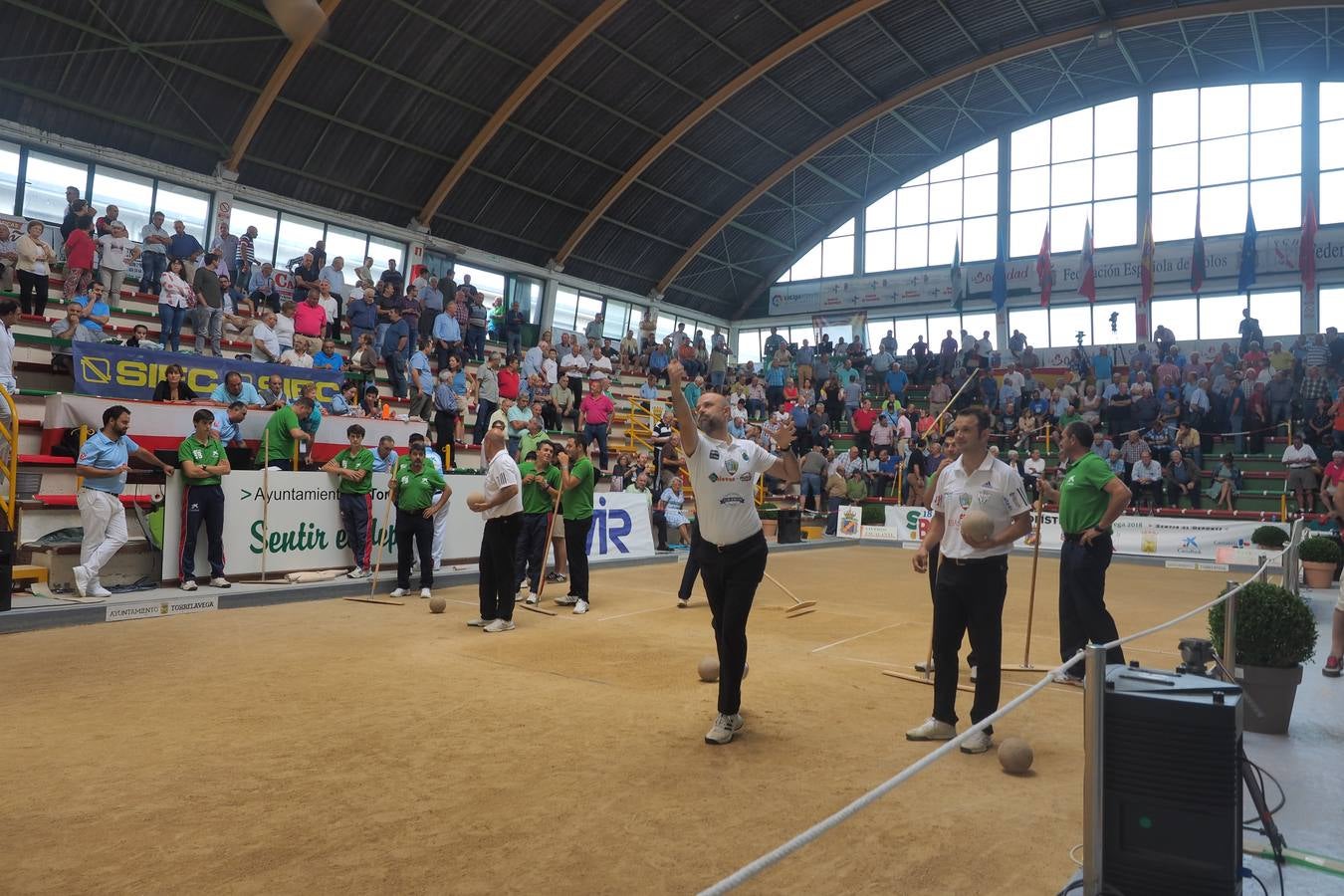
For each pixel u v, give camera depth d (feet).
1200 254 86.28
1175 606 34.60
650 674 20.34
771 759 14.19
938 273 107.24
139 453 28.60
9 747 14.10
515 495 25.72
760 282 119.65
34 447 34.78
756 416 81.97
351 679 19.20
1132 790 8.99
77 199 49.11
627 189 93.40
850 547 64.85
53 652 21.33
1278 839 10.15
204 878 9.64
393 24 64.64
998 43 88.22
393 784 12.73
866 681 20.17
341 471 34.22
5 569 24.27
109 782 12.61
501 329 84.58
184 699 17.21
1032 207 101.65
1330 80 86.84
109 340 44.01
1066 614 19.94
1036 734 16.08
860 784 13.01
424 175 79.25
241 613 27.81
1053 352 99.55
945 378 86.89
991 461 15.37
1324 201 86.94
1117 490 18.71
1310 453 57.11
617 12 72.08
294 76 65.26
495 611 26.17
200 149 66.85
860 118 95.96
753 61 82.99
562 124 81.76
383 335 56.44
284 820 11.30
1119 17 83.05
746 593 15.40
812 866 10.18
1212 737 8.70
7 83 55.98
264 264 61.46
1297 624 15.56
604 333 105.09
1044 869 10.15
